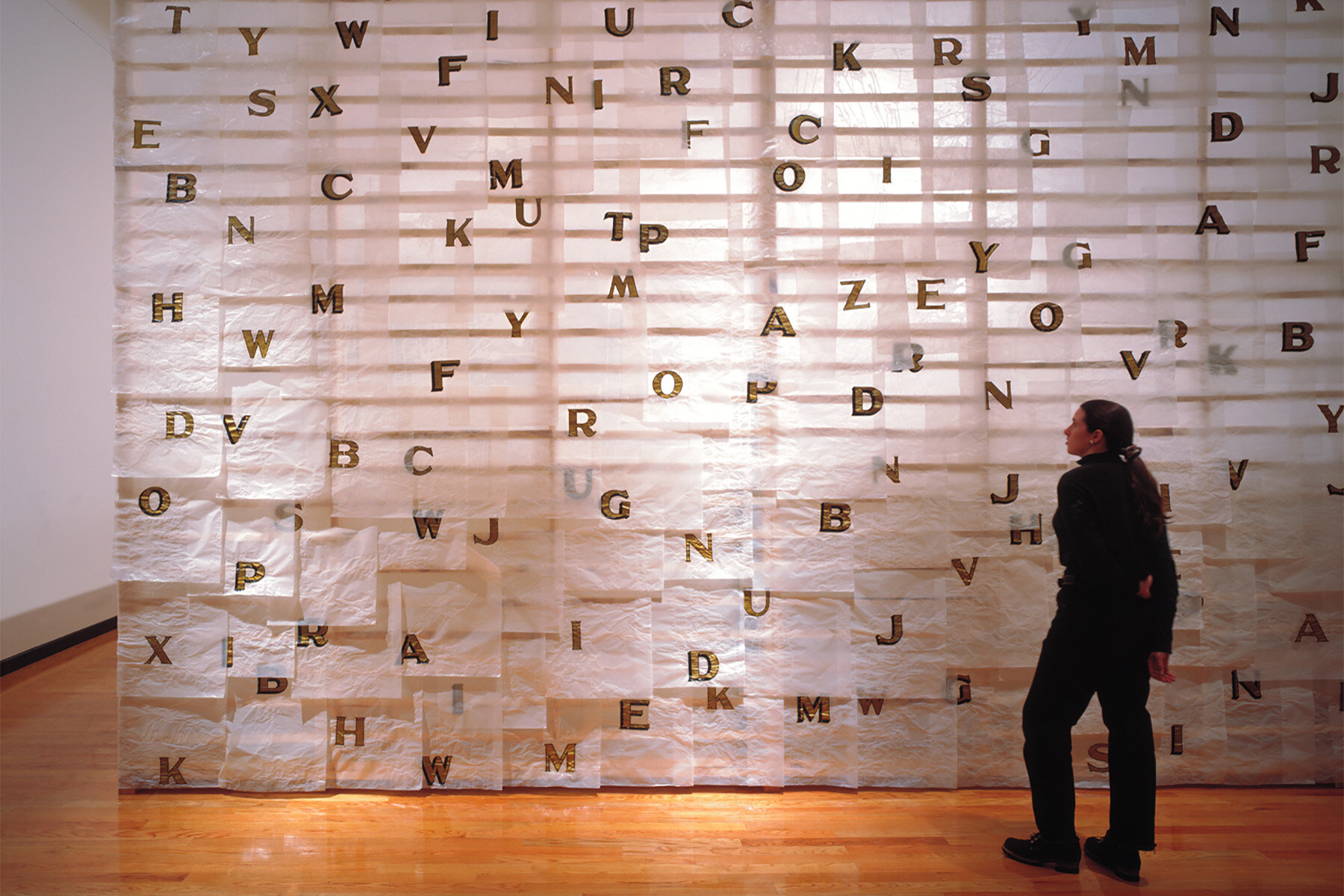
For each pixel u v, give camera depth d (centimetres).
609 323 246
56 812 234
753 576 248
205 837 219
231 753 249
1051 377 246
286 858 208
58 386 411
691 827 224
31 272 393
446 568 246
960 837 218
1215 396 247
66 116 417
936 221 248
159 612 250
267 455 248
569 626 248
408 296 247
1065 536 194
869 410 246
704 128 247
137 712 250
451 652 247
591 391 246
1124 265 247
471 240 248
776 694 248
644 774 249
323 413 248
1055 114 248
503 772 250
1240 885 194
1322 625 249
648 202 247
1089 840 209
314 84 248
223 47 248
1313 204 247
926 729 249
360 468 247
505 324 247
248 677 250
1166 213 248
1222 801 240
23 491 385
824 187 247
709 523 247
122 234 247
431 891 192
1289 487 247
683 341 247
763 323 247
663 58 247
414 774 247
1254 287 247
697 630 248
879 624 247
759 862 205
